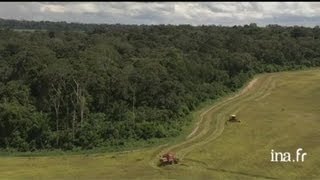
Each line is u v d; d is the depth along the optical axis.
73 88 68.69
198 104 81.00
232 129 67.56
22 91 69.88
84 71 71.00
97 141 62.06
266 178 49.25
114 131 63.38
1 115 64.38
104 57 82.81
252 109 79.31
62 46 97.69
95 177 49.25
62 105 68.06
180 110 73.12
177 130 66.56
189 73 86.44
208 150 58.12
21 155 59.91
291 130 66.69
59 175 50.22
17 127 64.00
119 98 71.94
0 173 51.22
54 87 68.69
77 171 51.84
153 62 81.69
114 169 52.41
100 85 70.94
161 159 54.25
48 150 61.75
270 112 77.31
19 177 49.50
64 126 66.25
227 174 50.31
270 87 95.44
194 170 51.53
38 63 74.12
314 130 66.69
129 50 104.44
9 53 94.69
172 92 74.69
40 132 64.12
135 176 49.53
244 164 53.16
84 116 67.69
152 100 73.44
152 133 64.12
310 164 52.97
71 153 59.94
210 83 91.62
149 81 74.44
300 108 80.00
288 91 92.38
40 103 68.69
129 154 58.22
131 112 70.00
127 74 75.06
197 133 65.94
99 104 70.25
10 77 76.81
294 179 48.97
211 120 72.56
